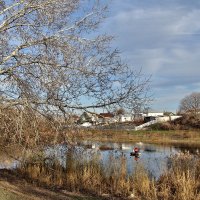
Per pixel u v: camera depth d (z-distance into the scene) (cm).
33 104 939
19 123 907
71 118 1009
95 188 1298
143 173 1323
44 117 969
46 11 962
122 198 1185
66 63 956
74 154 1394
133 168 1447
